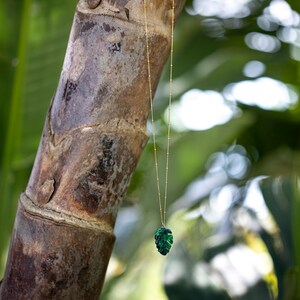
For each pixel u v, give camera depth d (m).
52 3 0.78
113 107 0.47
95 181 0.47
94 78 0.47
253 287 0.89
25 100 0.79
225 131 0.90
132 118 0.48
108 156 0.47
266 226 0.98
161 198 0.86
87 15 0.48
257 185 0.95
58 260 0.47
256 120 1.05
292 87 1.13
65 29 0.78
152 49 0.48
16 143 0.80
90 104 0.47
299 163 0.97
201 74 0.97
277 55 1.05
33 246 0.47
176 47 1.02
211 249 0.94
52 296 0.47
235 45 1.13
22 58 0.77
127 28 0.47
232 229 0.98
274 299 0.89
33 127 0.79
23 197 0.48
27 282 0.47
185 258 0.94
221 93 1.07
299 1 1.09
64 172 0.47
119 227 0.99
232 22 1.13
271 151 1.05
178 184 0.86
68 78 0.48
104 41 0.47
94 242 0.47
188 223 1.00
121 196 0.49
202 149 0.88
